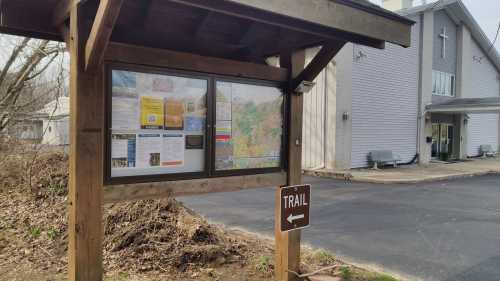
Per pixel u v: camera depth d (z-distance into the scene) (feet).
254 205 28.17
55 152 27.43
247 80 11.41
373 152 52.49
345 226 22.38
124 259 13.61
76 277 8.19
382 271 14.98
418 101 60.75
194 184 10.27
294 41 12.32
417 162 60.54
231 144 11.15
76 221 8.16
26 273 12.97
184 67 9.87
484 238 20.11
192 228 15.52
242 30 12.31
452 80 69.46
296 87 12.30
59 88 28.48
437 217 25.12
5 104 29.43
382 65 54.34
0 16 9.21
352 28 9.67
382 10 10.23
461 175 47.96
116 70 8.76
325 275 13.16
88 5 8.25
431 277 14.49
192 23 11.76
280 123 12.41
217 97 10.73
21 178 23.49
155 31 11.37
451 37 68.64
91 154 8.30
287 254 12.39
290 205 12.21
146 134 9.32
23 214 18.84
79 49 8.02
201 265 13.53
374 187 38.42
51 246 15.44
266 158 12.03
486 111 57.21
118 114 8.83
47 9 9.53
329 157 48.52
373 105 53.21
